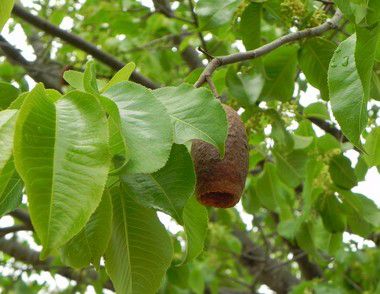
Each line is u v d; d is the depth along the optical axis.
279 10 4.43
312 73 4.39
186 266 6.08
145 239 2.68
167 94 2.44
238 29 4.62
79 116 2.08
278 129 4.70
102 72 7.18
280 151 5.08
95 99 2.12
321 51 4.33
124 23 7.50
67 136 2.03
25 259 8.25
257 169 6.45
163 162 2.12
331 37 4.44
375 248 7.75
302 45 4.34
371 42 2.82
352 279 7.62
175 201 2.43
